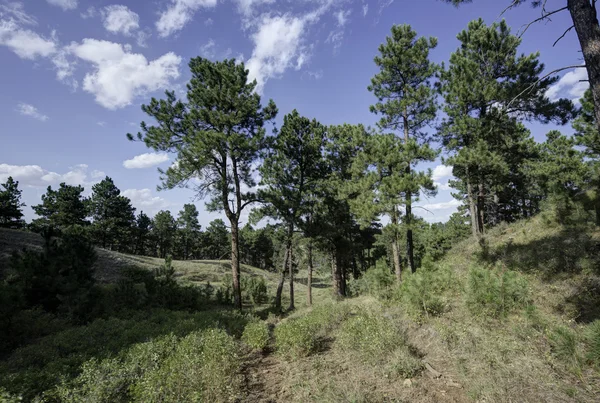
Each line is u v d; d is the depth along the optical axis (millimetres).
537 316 5965
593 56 4672
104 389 4465
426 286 8156
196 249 68062
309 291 21297
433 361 5809
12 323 8062
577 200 10695
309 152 20906
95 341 7879
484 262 11602
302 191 21562
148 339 7730
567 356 4543
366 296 14273
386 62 14750
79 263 11961
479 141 14227
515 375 4500
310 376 5910
